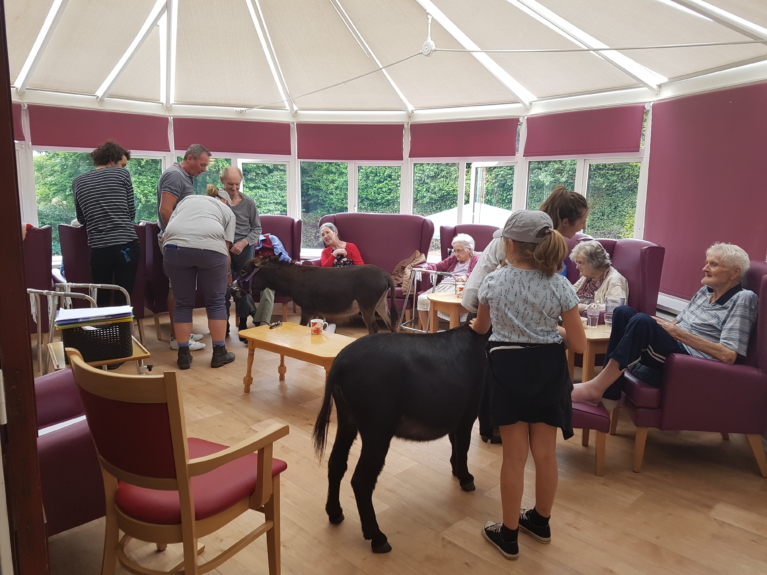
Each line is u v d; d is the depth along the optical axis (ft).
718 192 13.80
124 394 4.47
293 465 9.00
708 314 9.34
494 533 6.95
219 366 13.91
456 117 20.48
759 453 8.78
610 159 17.83
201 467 4.77
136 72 18.52
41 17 14.58
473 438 10.28
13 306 2.96
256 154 21.80
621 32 13.56
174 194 14.30
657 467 9.18
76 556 6.63
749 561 6.72
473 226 18.90
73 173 20.17
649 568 6.55
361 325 18.74
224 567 6.51
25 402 3.06
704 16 11.50
